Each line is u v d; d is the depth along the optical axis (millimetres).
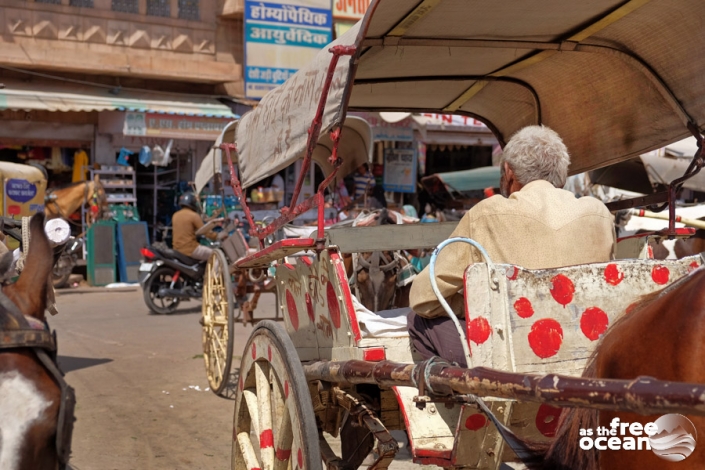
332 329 3301
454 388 2268
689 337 2039
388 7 3209
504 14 3494
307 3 14688
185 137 14156
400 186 16375
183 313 11055
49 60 13188
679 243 7270
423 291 2965
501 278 2486
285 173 15773
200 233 10617
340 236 5031
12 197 8812
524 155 3012
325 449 3471
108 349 8312
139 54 14203
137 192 15227
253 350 3613
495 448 2639
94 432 5375
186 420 5703
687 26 3637
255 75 14422
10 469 2018
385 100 4914
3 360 2191
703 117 3947
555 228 2775
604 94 4430
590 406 1817
